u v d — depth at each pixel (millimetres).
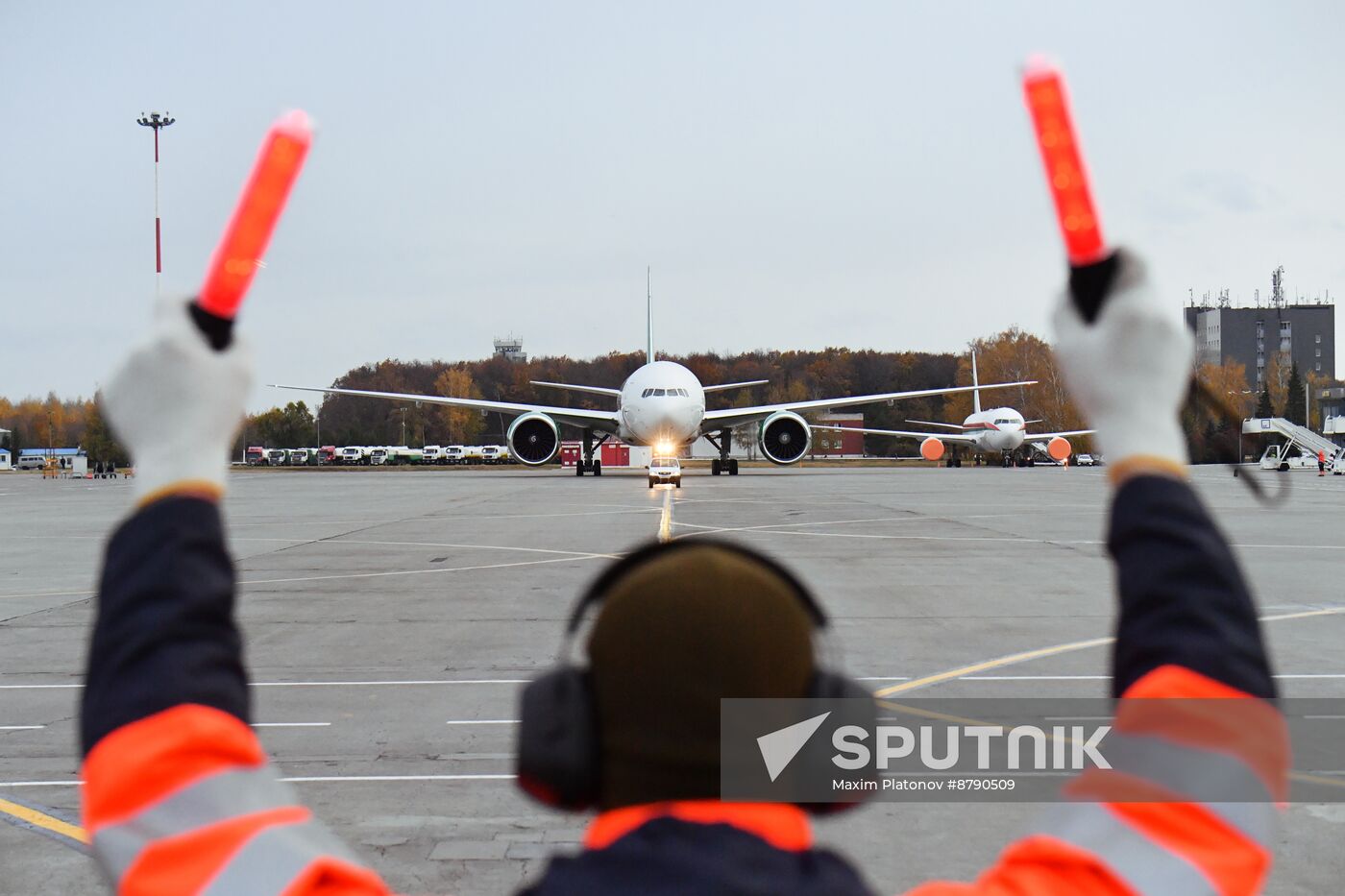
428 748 7680
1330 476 62406
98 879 5480
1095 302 1116
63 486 64875
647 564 1173
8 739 8055
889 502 34656
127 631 1095
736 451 141625
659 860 995
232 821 1054
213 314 1100
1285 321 183625
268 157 1062
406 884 5348
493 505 35156
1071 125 1057
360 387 161250
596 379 152000
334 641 11836
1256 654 1139
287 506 36719
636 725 1062
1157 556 1149
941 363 151625
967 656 10711
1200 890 1020
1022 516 28859
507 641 11789
